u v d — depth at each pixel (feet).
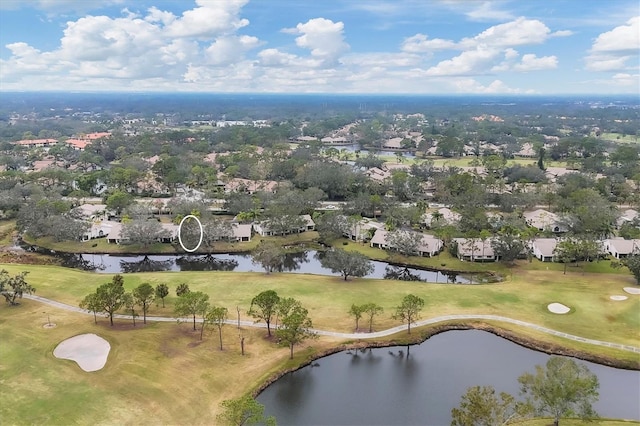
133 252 411.13
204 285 319.88
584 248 362.12
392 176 622.95
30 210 452.76
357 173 639.76
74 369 215.10
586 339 251.80
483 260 381.19
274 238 445.37
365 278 342.64
